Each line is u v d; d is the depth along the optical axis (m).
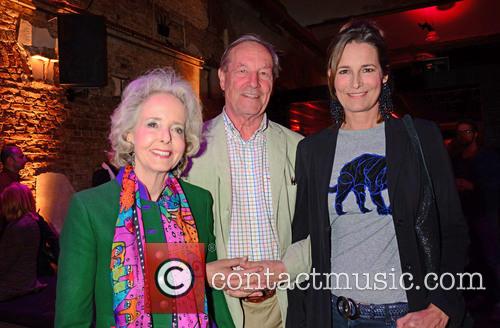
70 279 1.11
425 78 6.71
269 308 1.72
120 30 5.25
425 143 1.41
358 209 1.44
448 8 9.12
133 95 1.26
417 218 1.38
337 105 1.63
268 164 1.86
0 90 4.00
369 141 1.51
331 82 1.58
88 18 4.46
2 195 3.74
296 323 1.61
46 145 4.43
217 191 1.77
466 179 4.11
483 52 11.09
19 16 4.18
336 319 1.47
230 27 8.14
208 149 1.82
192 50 6.96
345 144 1.55
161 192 1.35
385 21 9.84
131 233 1.19
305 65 11.30
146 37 5.73
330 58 1.54
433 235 1.37
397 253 1.40
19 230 3.68
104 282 1.16
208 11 7.45
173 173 1.45
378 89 1.49
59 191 4.53
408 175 1.40
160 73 1.34
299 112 8.80
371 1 9.09
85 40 4.45
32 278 3.73
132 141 1.28
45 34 4.45
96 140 5.01
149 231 1.26
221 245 1.73
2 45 4.03
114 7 5.25
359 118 1.55
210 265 1.48
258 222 1.80
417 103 9.33
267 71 1.86
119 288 1.14
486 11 9.25
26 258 3.70
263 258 1.78
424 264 1.36
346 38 1.48
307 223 1.67
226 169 1.80
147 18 5.88
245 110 1.82
